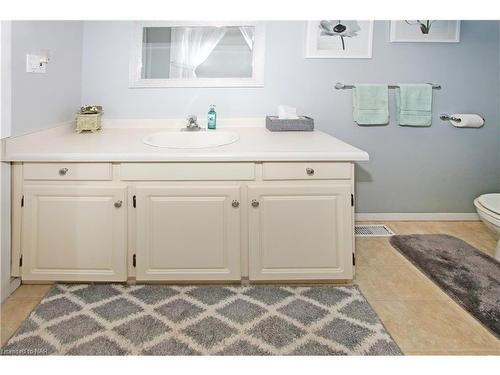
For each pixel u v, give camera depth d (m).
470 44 2.69
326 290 1.78
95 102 2.53
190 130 2.38
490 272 1.97
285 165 1.71
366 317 1.56
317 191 1.72
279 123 2.40
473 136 2.79
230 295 1.73
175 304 1.65
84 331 1.45
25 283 1.78
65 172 1.67
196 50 2.54
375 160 2.78
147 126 2.56
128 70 2.51
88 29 2.46
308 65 2.62
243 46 2.55
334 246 1.75
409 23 2.63
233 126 2.61
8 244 1.68
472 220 2.86
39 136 1.92
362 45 2.63
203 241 1.72
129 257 1.73
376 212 2.84
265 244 1.74
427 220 2.86
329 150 1.73
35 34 1.86
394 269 2.02
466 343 1.39
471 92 2.73
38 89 1.90
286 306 1.64
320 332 1.45
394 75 2.68
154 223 1.71
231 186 1.70
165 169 1.68
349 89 2.67
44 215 1.70
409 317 1.56
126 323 1.50
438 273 1.95
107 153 1.66
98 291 1.74
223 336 1.43
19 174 1.68
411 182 2.82
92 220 1.70
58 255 1.72
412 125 2.71
